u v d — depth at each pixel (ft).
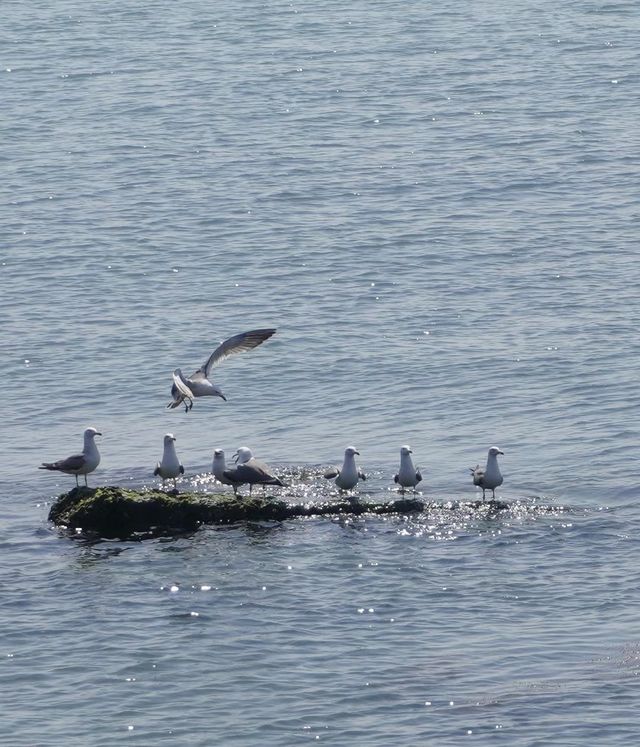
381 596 108.88
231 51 341.00
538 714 90.43
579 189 233.35
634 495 131.13
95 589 111.45
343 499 128.88
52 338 179.32
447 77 309.01
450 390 161.68
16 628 104.47
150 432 153.17
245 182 242.37
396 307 187.32
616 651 98.53
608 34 344.49
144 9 395.14
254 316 185.47
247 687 94.89
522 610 105.91
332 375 167.22
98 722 90.79
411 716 90.74
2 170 253.03
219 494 128.16
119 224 222.69
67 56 339.77
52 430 154.51
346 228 218.18
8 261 207.51
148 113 287.69
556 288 191.31
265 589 110.63
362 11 383.45
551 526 122.93
